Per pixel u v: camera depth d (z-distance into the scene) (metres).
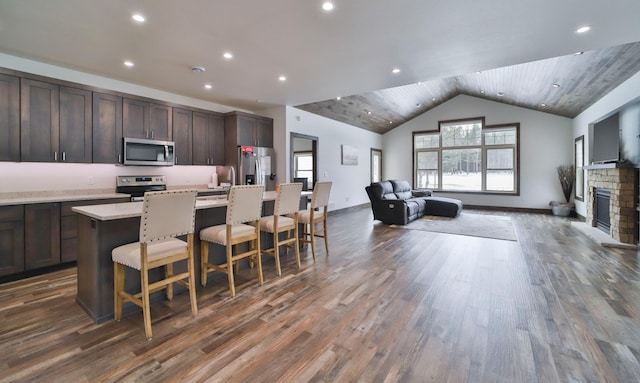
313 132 7.10
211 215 3.12
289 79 4.36
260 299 2.62
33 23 2.70
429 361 1.76
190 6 2.44
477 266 3.51
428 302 2.55
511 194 8.39
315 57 3.55
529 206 8.16
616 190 4.51
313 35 2.98
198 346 1.92
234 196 2.69
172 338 2.01
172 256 2.23
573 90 5.54
